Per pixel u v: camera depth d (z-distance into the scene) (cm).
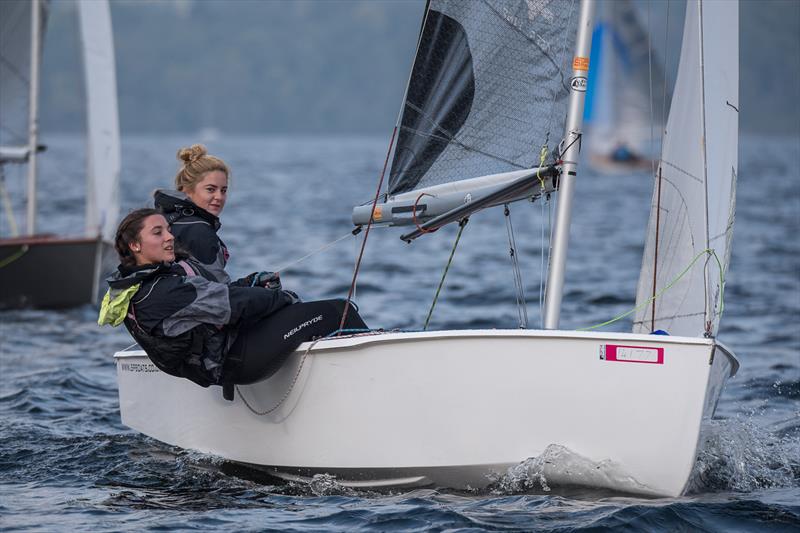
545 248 6181
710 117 1747
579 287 4559
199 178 1797
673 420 1562
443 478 1675
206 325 1655
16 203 7756
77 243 3991
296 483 1805
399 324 3591
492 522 1530
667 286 1805
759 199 11044
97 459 1998
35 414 2395
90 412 2416
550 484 1644
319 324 1727
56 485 1830
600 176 16075
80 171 15538
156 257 1661
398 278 4769
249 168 18188
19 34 4300
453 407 1634
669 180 1841
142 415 2088
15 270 3934
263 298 1684
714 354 1570
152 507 1681
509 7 1731
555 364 1591
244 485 1811
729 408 2467
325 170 17975
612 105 13388
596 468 1605
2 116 4316
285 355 1703
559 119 1720
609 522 1520
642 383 1570
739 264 5538
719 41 1762
